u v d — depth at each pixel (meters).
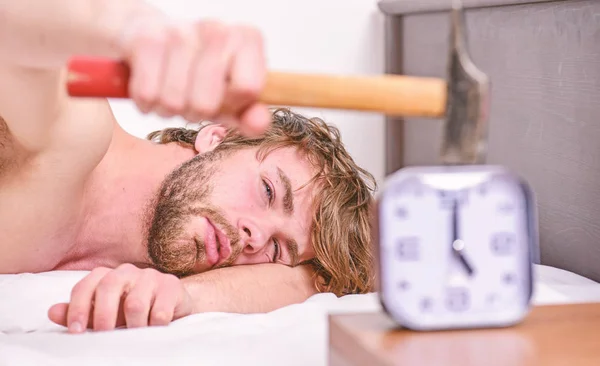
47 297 1.42
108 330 1.22
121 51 0.79
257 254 1.74
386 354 0.73
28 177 1.52
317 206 1.78
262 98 0.77
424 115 0.79
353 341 0.79
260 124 0.76
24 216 1.55
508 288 0.83
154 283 1.30
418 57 2.71
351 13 2.80
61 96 1.34
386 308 0.81
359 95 0.77
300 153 1.80
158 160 1.79
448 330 0.82
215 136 1.82
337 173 1.82
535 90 2.18
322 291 1.78
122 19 0.82
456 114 0.78
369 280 1.82
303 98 0.77
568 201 2.07
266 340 1.13
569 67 2.06
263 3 2.73
